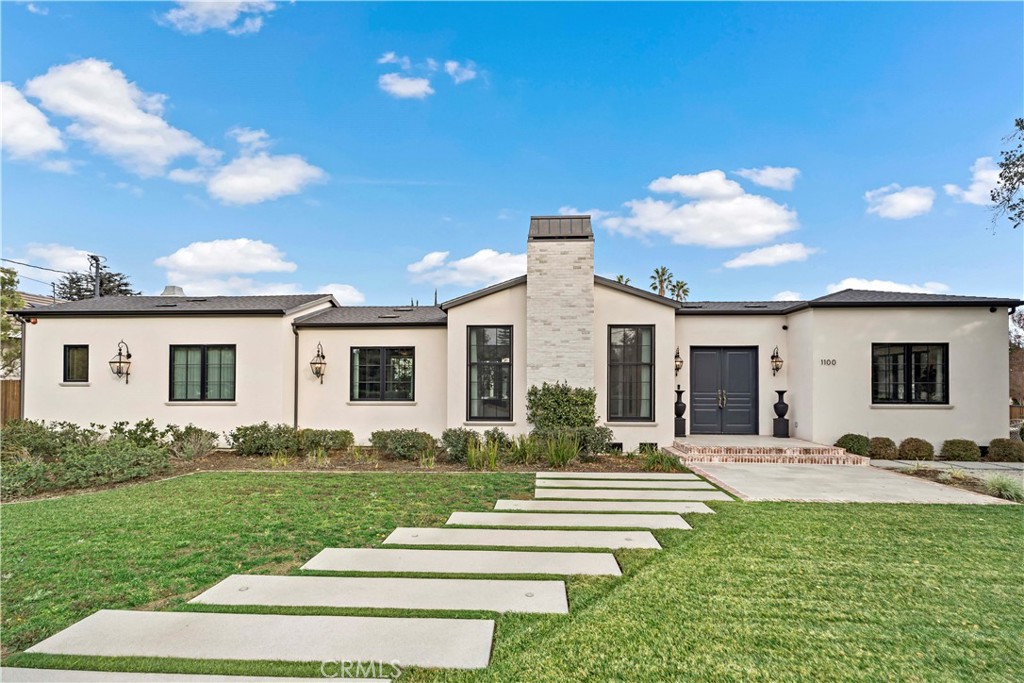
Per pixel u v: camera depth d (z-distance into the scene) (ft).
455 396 38.88
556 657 9.71
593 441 34.12
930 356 38.24
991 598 12.41
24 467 25.75
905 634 10.61
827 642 10.27
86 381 41.96
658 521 19.52
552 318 37.22
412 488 25.75
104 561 15.06
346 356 42.75
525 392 38.55
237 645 10.15
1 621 11.23
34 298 90.68
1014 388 61.87
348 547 16.55
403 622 11.18
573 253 37.35
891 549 16.05
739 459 35.01
